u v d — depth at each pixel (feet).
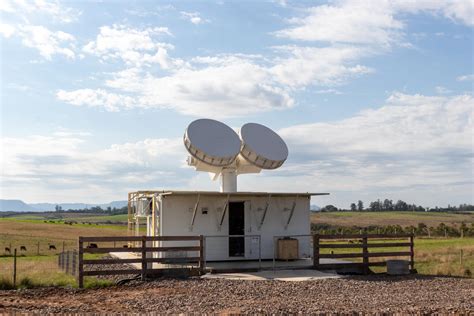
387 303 43.60
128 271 56.85
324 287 52.54
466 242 158.71
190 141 69.00
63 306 42.14
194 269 59.88
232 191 73.51
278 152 74.23
